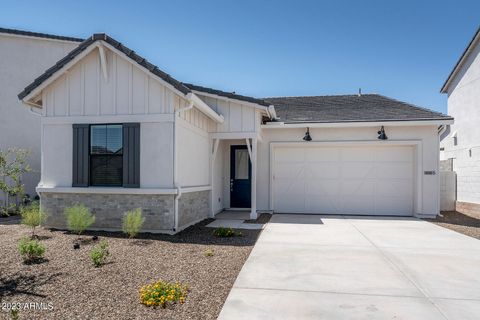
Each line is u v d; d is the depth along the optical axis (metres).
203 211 10.55
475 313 3.86
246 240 7.56
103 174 8.49
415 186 11.89
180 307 3.94
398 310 3.92
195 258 5.97
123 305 3.95
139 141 8.23
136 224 7.38
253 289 4.55
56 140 8.68
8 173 7.07
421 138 11.84
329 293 4.43
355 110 13.27
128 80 8.36
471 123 14.29
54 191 8.56
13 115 13.15
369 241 7.57
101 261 5.60
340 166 12.40
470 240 7.75
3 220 10.42
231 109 11.02
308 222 10.35
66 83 8.65
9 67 13.24
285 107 14.47
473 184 14.00
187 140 9.09
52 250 6.37
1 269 5.21
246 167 13.02
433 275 5.19
